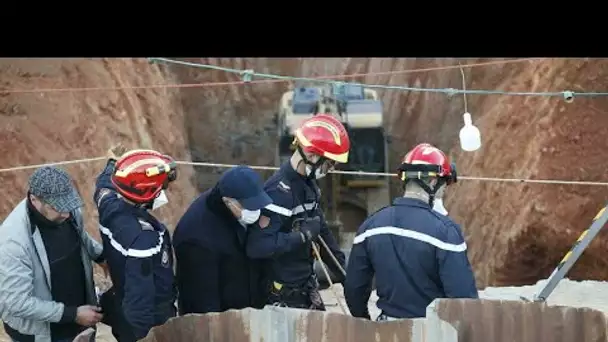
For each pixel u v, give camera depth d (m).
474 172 14.08
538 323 2.93
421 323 2.74
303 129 4.62
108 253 4.14
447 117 17.61
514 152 12.26
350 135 16.42
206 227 4.59
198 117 20.94
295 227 4.69
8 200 9.52
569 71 11.17
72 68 12.40
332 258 5.30
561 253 10.75
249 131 21.47
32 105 10.94
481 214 13.13
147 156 4.15
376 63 22.73
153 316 4.04
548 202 10.74
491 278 11.88
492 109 14.41
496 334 2.96
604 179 10.31
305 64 23.44
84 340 3.00
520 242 11.22
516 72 13.99
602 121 10.57
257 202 4.36
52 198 3.89
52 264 4.10
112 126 12.62
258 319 2.91
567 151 10.80
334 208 16.12
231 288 4.72
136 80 15.33
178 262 4.67
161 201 4.36
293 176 4.65
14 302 3.95
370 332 2.81
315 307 4.96
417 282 4.17
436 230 4.14
